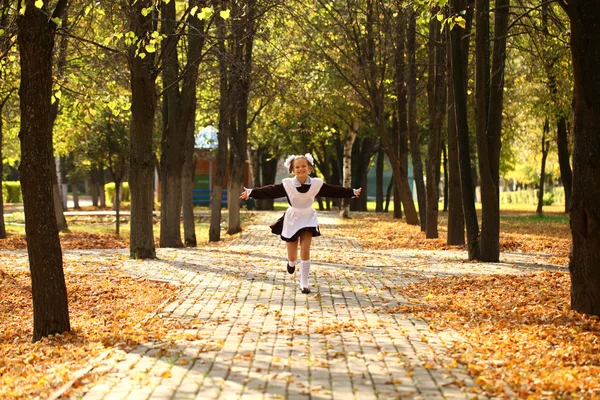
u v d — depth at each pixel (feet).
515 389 19.92
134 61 54.70
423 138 132.77
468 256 55.98
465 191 54.95
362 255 60.80
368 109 105.91
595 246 31.01
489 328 28.12
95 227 108.88
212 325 29.14
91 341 27.78
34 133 28.22
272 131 131.95
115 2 48.83
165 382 20.57
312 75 92.22
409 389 19.95
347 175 114.11
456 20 38.47
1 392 20.45
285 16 69.87
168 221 72.64
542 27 58.03
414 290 39.40
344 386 20.26
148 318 30.89
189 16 67.97
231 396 19.21
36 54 27.73
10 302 39.34
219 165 83.56
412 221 101.86
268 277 44.37
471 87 88.48
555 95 77.56
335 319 30.58
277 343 25.70
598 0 30.01
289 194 37.78
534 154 145.38
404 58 90.22
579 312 31.40
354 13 82.43
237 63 64.39
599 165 30.68
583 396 19.49
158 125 128.36
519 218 122.21
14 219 125.08
